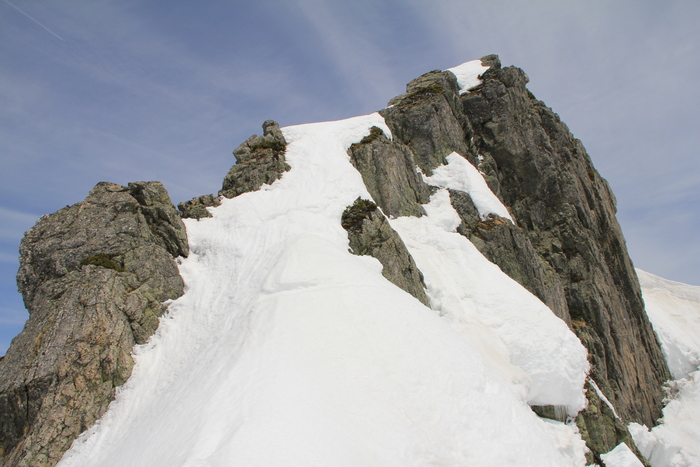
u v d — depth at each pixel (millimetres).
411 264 23078
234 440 10266
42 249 19203
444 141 32375
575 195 35406
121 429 15148
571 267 32594
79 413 15398
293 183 25500
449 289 22844
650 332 38875
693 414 32469
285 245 20453
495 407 14227
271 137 28812
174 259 21297
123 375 16688
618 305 34469
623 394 28688
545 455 14031
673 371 38969
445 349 15320
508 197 35094
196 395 13273
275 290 17328
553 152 37281
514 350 19969
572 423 18922
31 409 15172
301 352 13875
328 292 16812
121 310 17891
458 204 28938
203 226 23000
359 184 26094
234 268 20391
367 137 29531
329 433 11172
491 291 22641
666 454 25406
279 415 11266
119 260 19422
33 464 14188
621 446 18562
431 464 11836
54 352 15992
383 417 12414
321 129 30078
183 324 18500
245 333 15500
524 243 28516
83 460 14469
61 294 17859
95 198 21516
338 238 22312
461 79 40469
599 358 28844
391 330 15422
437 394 13703
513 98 37312
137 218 21203
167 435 12141
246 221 22750
